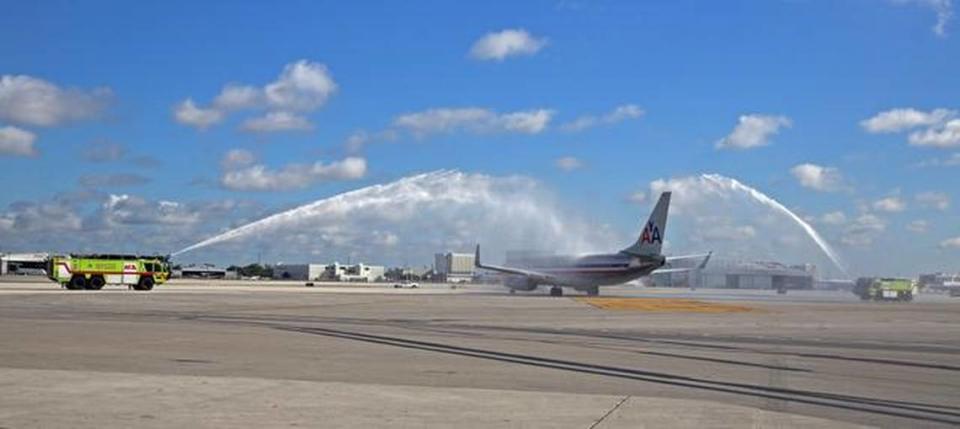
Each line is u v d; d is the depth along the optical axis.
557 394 19.69
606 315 58.41
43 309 54.53
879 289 124.06
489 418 16.34
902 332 46.56
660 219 100.06
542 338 37.53
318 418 16.11
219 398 18.23
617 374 24.30
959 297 159.50
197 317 48.53
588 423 15.95
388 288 138.00
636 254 100.75
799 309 74.38
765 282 141.25
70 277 89.00
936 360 30.44
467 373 23.78
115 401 17.61
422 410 17.14
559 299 86.31
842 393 21.20
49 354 26.69
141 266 92.88
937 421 17.39
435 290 126.75
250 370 23.50
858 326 51.50
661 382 22.70
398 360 27.03
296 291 104.12
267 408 17.11
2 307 56.66
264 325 42.66
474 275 160.50
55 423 15.20
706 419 16.69
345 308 62.72
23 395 18.23
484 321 50.16
